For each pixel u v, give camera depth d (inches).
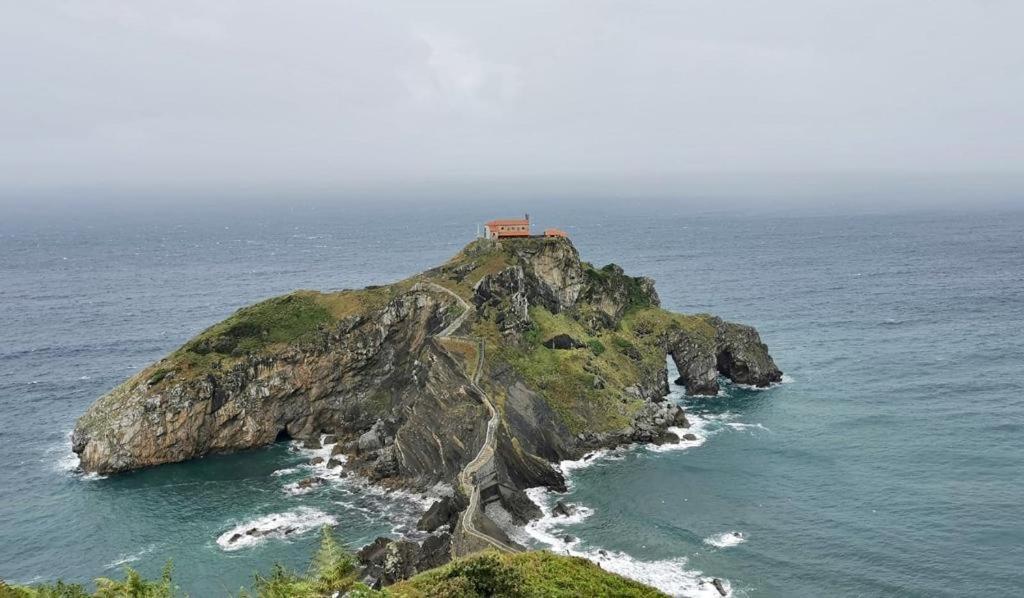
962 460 4370.1
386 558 3265.3
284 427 5216.5
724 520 3735.2
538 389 4849.9
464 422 4357.8
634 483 4202.8
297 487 4355.3
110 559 3545.8
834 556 3356.3
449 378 4658.0
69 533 3806.6
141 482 4463.6
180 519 3951.8
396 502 4126.5
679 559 3376.0
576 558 2765.7
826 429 4972.9
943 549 3378.4
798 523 3678.6
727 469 4362.7
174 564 3486.7
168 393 4788.4
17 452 4904.0
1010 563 3243.1
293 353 5241.1
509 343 5201.8
